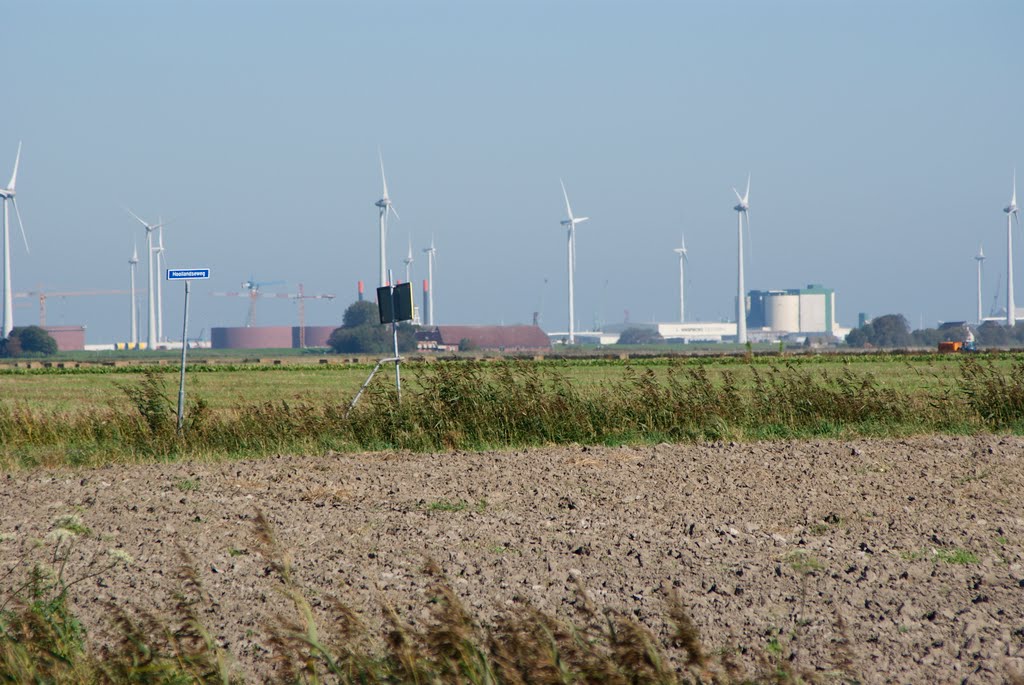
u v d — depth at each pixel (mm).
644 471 64750
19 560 41312
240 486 61625
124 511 53188
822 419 90500
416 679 23672
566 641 23484
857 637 30688
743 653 29000
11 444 84312
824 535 46000
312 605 33969
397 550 42750
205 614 33312
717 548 43062
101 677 25734
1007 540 44719
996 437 80062
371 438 84125
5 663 26078
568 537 45406
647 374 91000
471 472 65625
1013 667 28016
